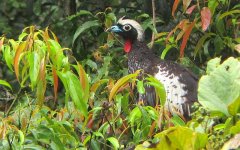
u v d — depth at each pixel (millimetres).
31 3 15008
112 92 8602
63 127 9234
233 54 13336
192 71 13594
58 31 14680
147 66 13992
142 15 13438
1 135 8406
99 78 12180
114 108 9727
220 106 5570
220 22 12242
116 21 14617
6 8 15492
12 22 15539
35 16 15523
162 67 13711
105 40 14406
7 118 9172
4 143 8500
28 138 8883
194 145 5414
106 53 13391
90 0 15125
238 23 12531
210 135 5969
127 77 8555
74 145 9320
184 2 10656
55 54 8680
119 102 9602
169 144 5469
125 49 14516
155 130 9781
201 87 5617
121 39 15141
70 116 10070
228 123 5625
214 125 6371
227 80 5578
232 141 5199
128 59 14461
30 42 8656
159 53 14422
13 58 8992
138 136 9289
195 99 13125
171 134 5438
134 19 14750
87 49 14492
